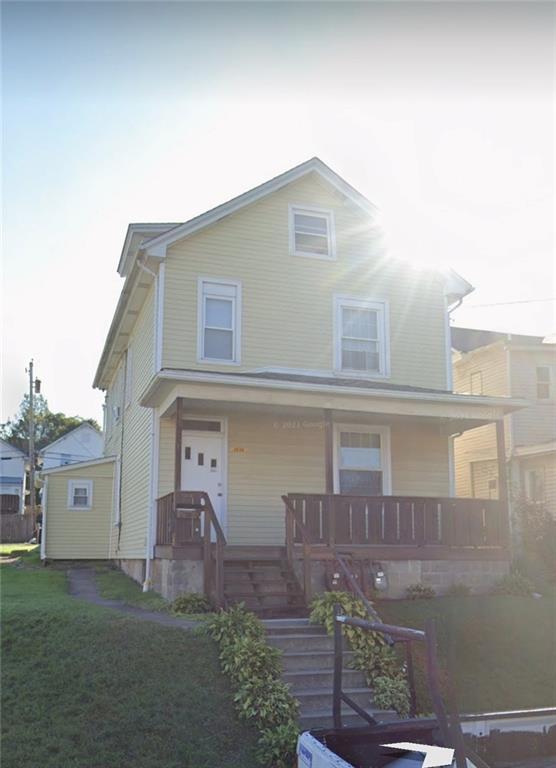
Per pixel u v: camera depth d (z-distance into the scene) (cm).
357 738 580
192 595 1198
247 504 1560
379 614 1223
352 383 1526
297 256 1695
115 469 2228
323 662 1002
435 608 1293
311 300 1686
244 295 1630
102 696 833
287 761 780
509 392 2386
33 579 1670
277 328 1642
